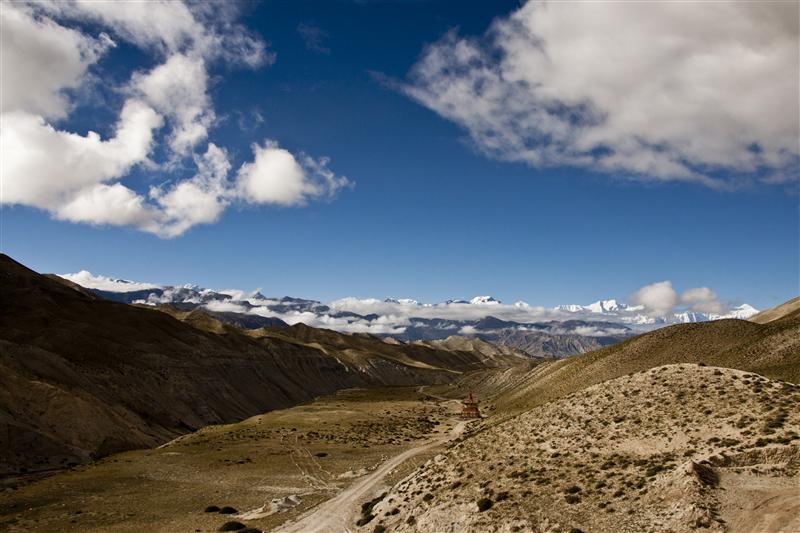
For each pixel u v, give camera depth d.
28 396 129.00
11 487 85.88
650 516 40.84
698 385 62.47
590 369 135.00
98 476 92.62
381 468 94.56
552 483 51.72
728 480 42.50
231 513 71.75
